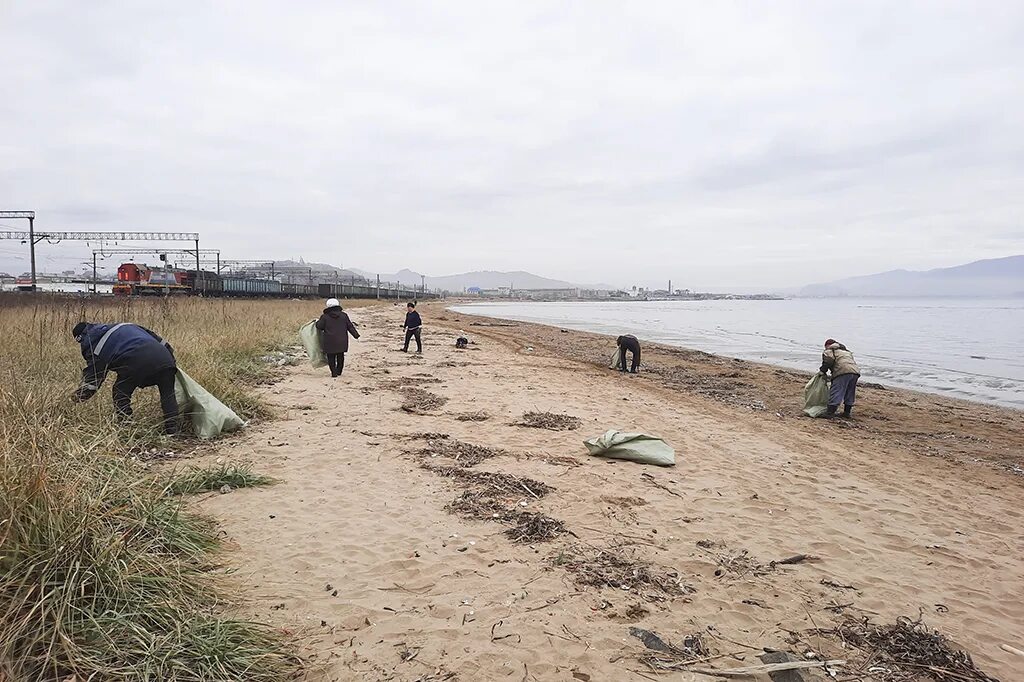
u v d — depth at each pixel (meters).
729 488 6.89
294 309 36.56
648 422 10.45
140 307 18.66
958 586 4.73
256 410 8.89
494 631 3.66
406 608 3.87
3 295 30.16
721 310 109.81
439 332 31.83
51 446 4.17
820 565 4.94
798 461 8.48
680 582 4.45
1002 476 8.56
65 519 3.42
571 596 4.14
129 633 3.08
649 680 3.29
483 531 5.20
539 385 14.11
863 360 26.50
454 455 7.53
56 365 9.01
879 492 7.22
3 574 3.03
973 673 3.55
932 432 11.81
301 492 5.87
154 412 7.36
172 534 4.16
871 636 3.88
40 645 2.87
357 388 12.05
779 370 21.00
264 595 3.87
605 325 52.91
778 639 3.79
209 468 6.01
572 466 7.34
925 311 106.31
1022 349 31.95
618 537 5.23
